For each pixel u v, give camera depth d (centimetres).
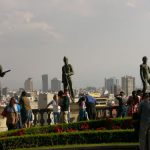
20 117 3644
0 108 4228
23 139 2638
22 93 3797
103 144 2648
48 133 2823
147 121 1764
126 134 2723
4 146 2598
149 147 1758
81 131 2814
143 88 4609
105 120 3133
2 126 4172
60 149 2528
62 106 3919
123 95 4094
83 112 3897
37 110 4509
